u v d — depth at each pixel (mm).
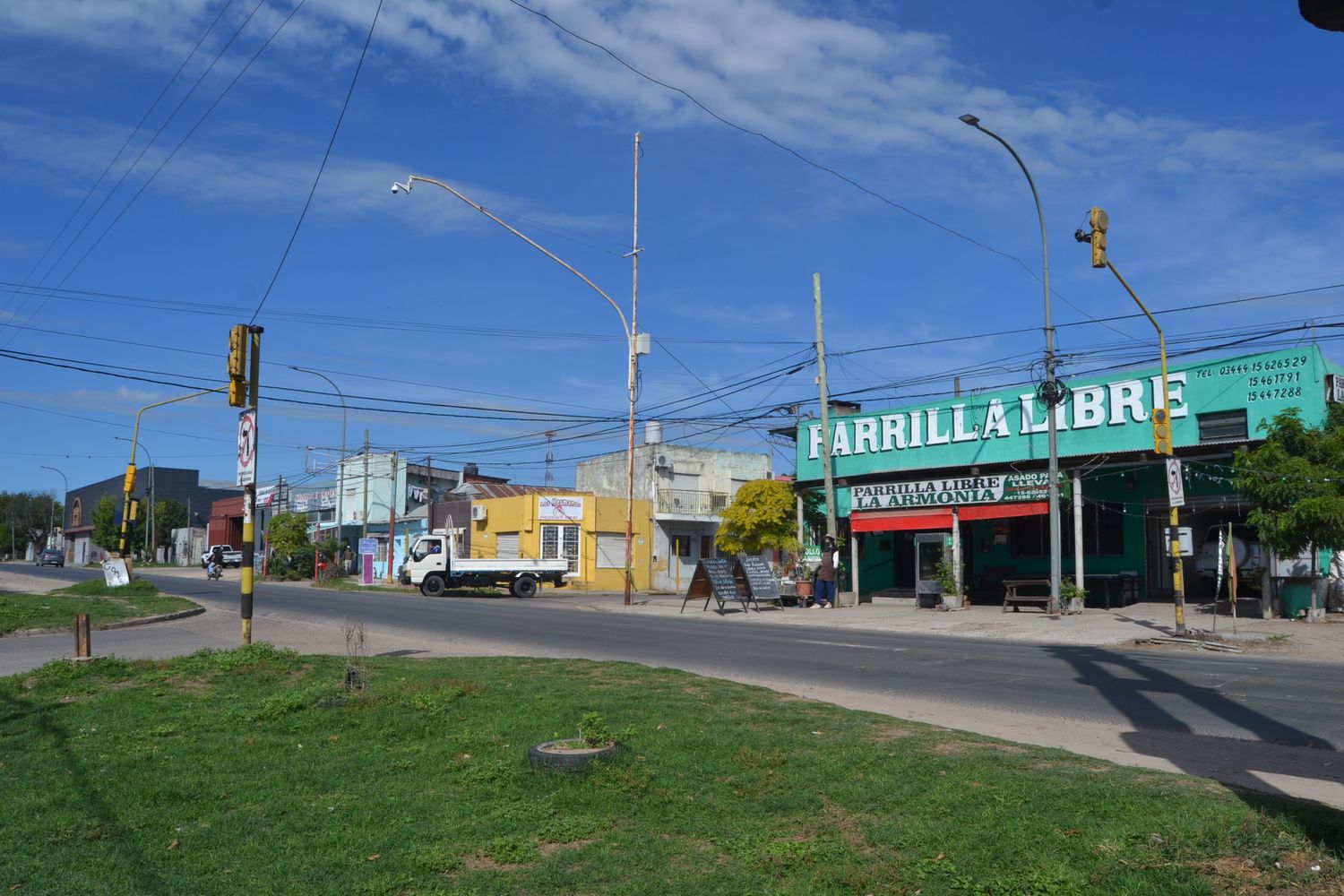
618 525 49656
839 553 34125
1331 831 5387
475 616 25312
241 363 13570
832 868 5418
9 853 5820
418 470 64812
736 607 32656
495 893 5258
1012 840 5617
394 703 9828
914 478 31875
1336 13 3404
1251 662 15742
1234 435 25625
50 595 29625
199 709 9875
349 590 42656
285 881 5402
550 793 6949
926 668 14781
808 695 12094
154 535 85875
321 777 7453
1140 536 29406
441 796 6980
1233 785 6953
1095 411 28078
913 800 6547
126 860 5703
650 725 9031
